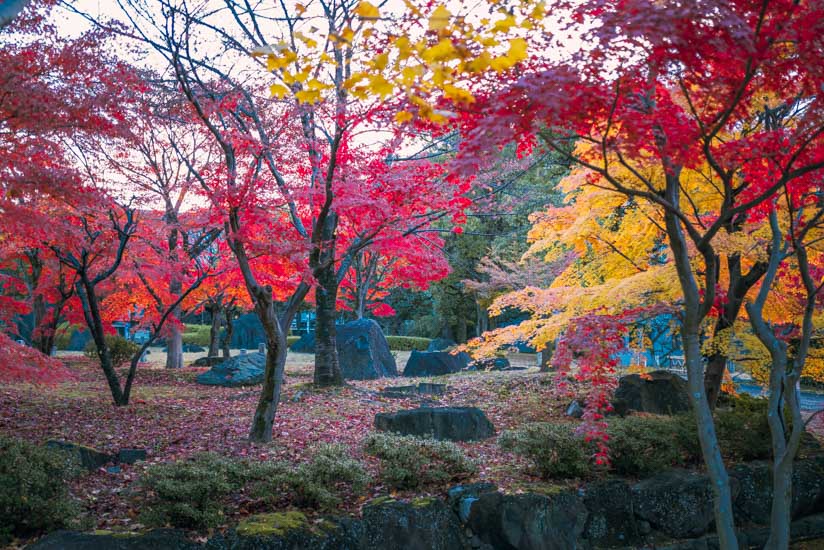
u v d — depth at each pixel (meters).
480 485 7.36
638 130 4.31
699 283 9.09
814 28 4.10
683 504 7.83
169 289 17.16
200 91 9.34
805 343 5.73
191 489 5.80
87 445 8.60
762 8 4.05
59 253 11.38
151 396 13.71
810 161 5.18
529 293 10.58
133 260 13.27
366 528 6.29
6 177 6.84
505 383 14.88
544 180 20.61
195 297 17.86
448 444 7.86
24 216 7.40
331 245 10.51
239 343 37.59
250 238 8.92
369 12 2.86
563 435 7.91
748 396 10.45
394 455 7.34
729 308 8.92
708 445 5.15
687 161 4.71
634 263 9.48
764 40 4.25
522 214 20.02
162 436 9.44
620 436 8.14
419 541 6.54
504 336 10.33
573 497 7.34
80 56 7.46
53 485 5.86
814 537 8.41
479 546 6.88
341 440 9.50
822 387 18.95
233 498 6.61
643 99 4.77
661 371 11.79
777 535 5.46
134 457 8.13
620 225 9.94
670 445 8.38
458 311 31.33
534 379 14.84
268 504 6.52
